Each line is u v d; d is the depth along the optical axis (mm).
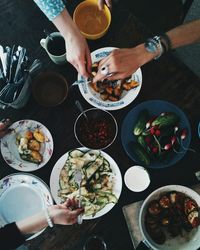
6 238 988
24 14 1200
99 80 1091
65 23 1090
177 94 1155
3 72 1032
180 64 1168
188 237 1061
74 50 1068
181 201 1064
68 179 1100
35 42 1183
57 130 1134
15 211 1100
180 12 1771
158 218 1062
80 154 1104
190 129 1121
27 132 1121
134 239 1057
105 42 1183
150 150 1104
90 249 1040
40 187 1094
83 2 1168
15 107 1123
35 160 1104
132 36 1182
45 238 1064
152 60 1163
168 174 1106
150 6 1790
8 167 1115
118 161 1116
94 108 1132
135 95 1140
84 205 1074
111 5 1169
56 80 1137
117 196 1082
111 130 1130
